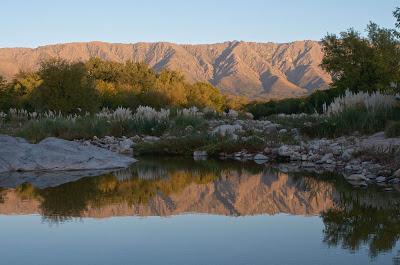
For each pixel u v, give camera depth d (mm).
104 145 21391
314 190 11727
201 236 7605
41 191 11641
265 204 10172
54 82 30625
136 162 17594
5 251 6824
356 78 30016
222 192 11594
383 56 25328
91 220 8648
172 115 26172
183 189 11992
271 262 6312
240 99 62531
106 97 42656
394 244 7102
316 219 8766
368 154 15031
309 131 20234
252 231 7926
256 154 18672
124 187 12266
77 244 7156
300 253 6680
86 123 23922
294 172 14781
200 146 20188
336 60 31375
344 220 8680
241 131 21516
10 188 12070
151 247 7012
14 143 16328
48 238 7480
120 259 6453
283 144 19109
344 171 14641
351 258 6445
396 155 13906
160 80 55656
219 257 6523
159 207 9820
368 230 7953
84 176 14281
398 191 11477
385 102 19500
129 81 53562
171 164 17031
